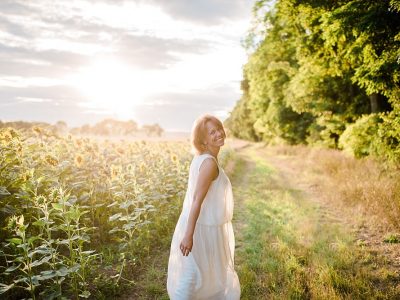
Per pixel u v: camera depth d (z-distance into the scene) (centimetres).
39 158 546
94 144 759
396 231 558
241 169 1527
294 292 363
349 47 1002
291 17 1338
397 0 715
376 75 887
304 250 476
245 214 725
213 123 277
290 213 714
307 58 1382
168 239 518
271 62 2411
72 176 551
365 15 823
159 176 656
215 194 275
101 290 369
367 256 458
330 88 1689
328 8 1097
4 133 543
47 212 357
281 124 2702
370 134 1148
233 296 286
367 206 681
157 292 377
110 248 476
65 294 356
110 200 554
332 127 1705
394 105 920
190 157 1029
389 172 891
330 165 1222
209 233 275
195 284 269
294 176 1276
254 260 456
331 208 750
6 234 396
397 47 824
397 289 367
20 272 378
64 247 477
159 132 8388
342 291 364
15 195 425
